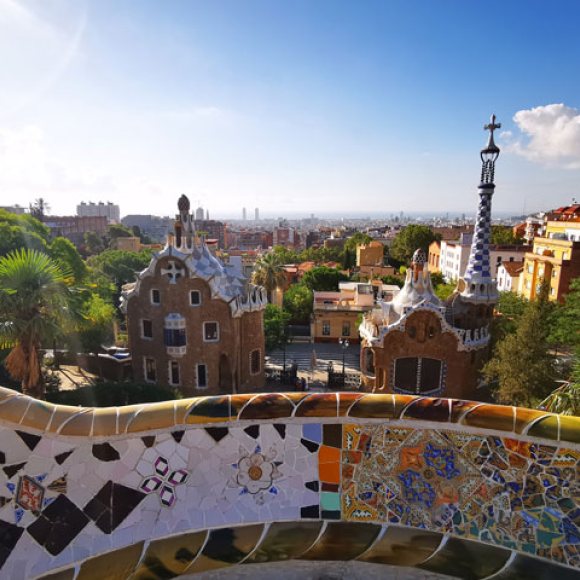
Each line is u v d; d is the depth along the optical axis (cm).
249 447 539
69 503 496
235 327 3338
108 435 517
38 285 2144
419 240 9806
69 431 507
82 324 2417
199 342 3253
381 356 3072
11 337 2111
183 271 3170
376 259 9525
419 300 3103
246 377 3619
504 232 9775
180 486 523
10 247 4756
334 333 5200
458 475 521
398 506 525
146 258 7619
